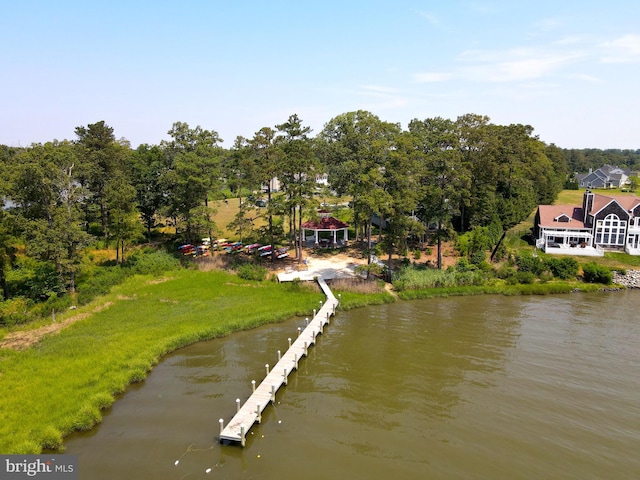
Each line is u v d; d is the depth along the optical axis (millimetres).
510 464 18078
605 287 40875
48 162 35375
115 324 30375
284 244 54469
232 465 17938
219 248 52000
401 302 37375
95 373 23734
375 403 22562
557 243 52125
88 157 50438
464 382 24469
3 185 32844
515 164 53656
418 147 49125
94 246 50438
